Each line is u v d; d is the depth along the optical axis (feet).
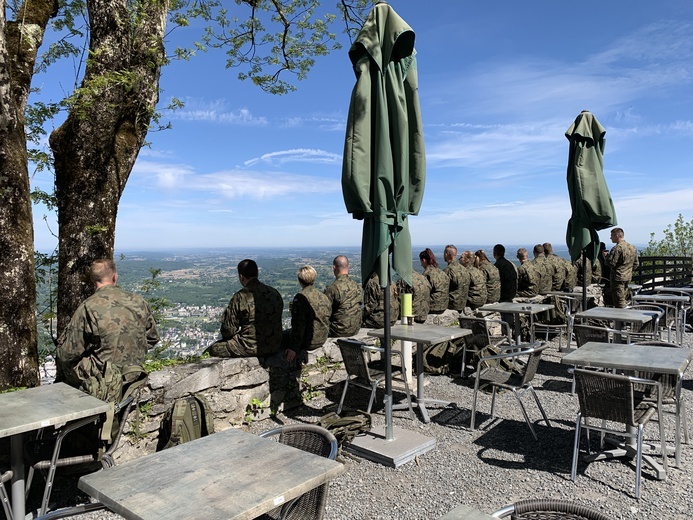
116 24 16.44
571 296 26.63
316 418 15.37
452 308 25.80
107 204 16.48
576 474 11.25
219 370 13.97
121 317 10.63
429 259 25.12
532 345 14.75
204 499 5.36
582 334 16.58
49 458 9.59
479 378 14.61
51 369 14.78
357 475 11.50
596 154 20.76
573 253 21.18
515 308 21.07
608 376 10.28
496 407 16.34
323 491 6.64
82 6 17.24
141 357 10.93
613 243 28.60
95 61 15.64
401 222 11.59
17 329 12.89
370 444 12.60
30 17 15.69
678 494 10.23
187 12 22.59
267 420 15.21
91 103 14.80
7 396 9.21
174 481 5.83
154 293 18.10
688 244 55.52
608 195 20.47
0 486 8.83
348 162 11.16
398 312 21.03
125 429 11.78
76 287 16.03
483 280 26.73
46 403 8.79
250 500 5.33
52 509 9.99
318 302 16.52
